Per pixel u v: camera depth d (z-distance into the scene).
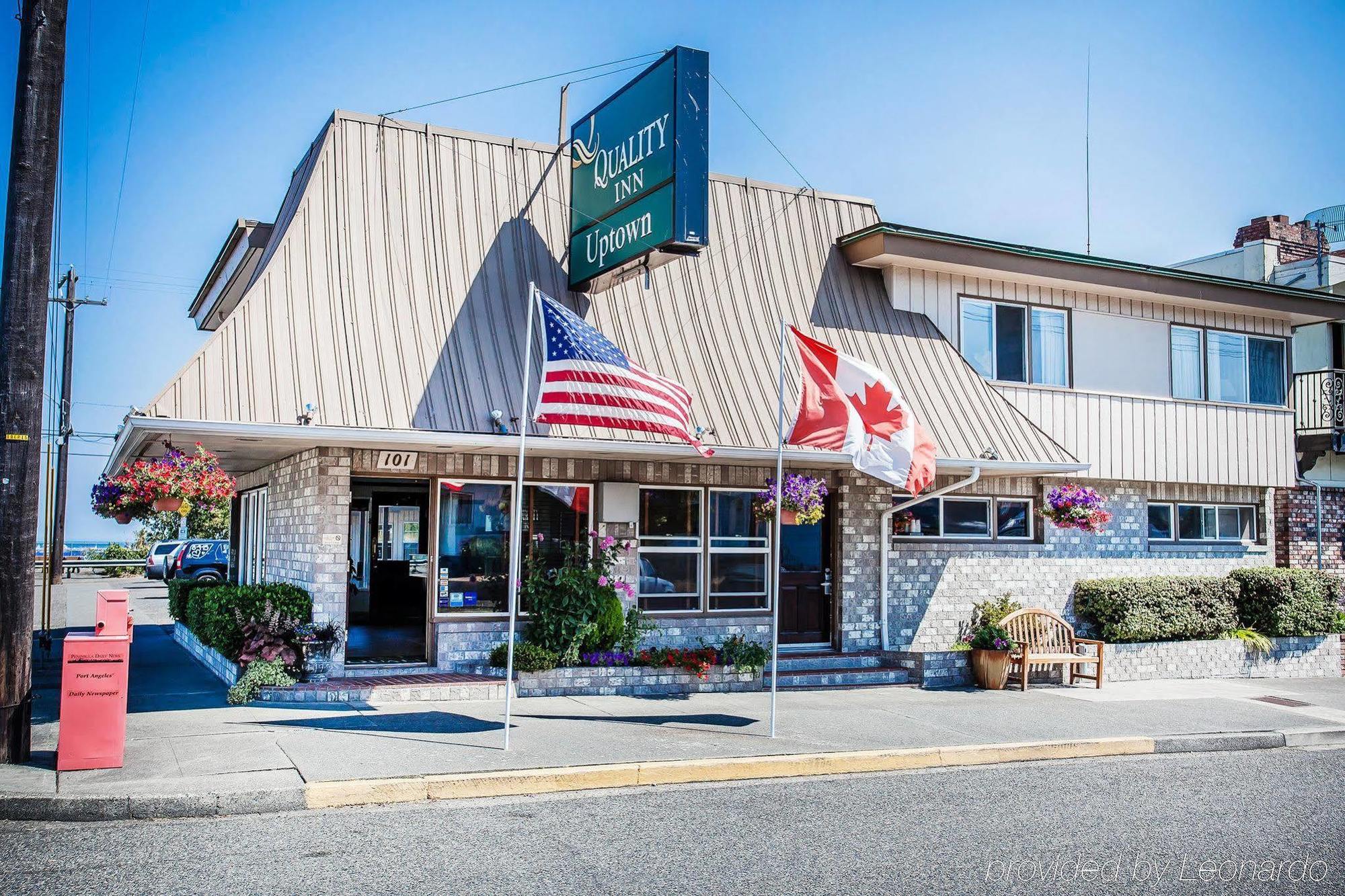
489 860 6.99
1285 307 19.48
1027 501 17.42
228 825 7.64
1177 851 7.72
